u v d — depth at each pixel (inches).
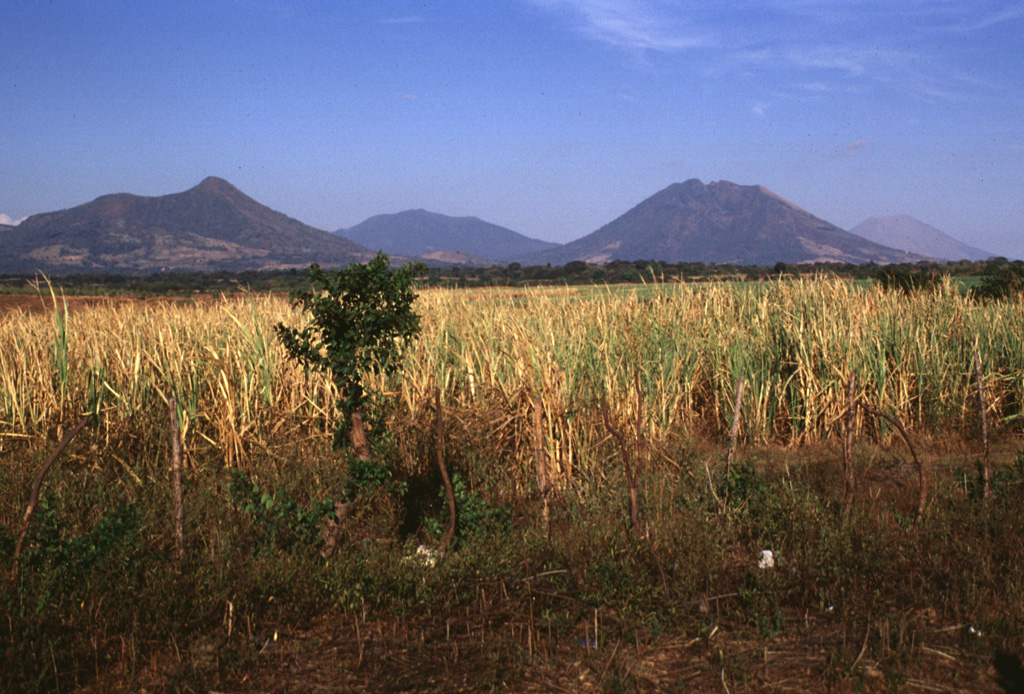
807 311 561.6
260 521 241.9
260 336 446.9
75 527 251.1
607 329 488.7
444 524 278.4
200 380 401.7
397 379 398.6
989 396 435.8
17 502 274.2
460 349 453.1
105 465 353.1
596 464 324.5
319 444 377.1
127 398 396.8
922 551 228.2
